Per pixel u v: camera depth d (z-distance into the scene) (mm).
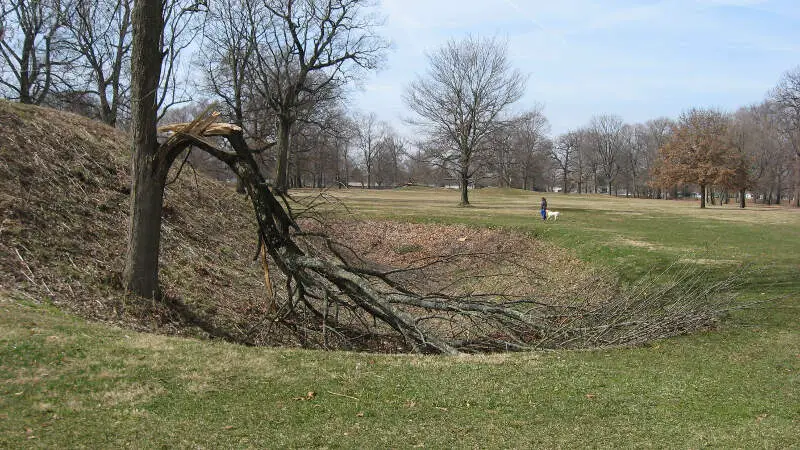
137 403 5902
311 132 45188
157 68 10289
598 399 6785
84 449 4941
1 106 14750
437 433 5695
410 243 26312
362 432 5633
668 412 6469
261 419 5801
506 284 18500
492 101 43812
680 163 56500
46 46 28891
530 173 107812
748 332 10312
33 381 6059
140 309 10180
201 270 13633
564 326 10203
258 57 32906
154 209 10562
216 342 8547
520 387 7090
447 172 50750
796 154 75688
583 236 25344
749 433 5910
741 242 23594
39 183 12750
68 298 9586
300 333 12039
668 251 21266
